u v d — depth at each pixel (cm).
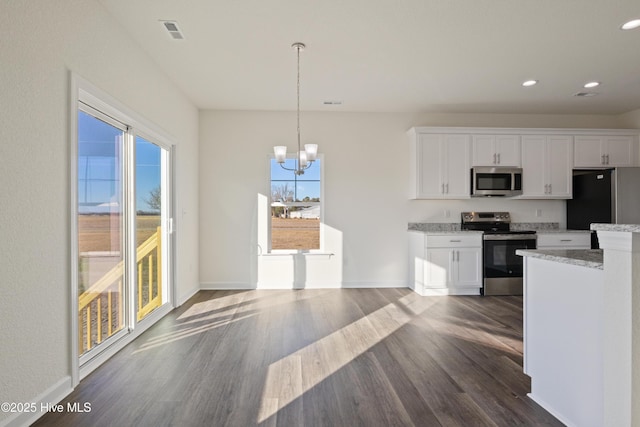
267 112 537
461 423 195
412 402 216
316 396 223
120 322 316
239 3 266
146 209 371
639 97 481
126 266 326
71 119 228
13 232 184
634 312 148
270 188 542
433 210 548
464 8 275
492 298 475
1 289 176
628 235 148
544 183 522
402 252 546
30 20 195
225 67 382
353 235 543
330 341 317
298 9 275
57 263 218
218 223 532
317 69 390
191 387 234
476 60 368
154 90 369
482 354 288
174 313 405
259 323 368
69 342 229
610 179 480
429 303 447
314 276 540
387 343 311
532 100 493
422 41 327
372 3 268
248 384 238
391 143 546
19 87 187
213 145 532
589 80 423
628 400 149
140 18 286
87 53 249
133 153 330
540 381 215
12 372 183
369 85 438
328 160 541
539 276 217
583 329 184
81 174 258
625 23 296
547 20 291
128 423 194
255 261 535
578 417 187
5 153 179
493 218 550
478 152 516
